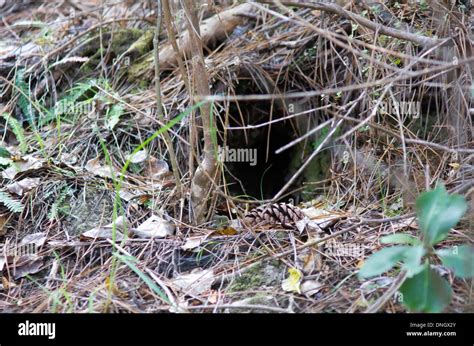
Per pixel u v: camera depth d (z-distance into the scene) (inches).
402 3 130.2
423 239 74.8
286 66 137.6
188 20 98.0
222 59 139.3
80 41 152.7
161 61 141.9
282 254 94.0
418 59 80.0
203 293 91.3
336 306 85.5
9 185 113.1
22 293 95.6
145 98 135.9
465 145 109.3
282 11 142.8
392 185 115.3
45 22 171.0
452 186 106.5
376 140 119.0
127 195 112.9
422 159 116.7
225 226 106.6
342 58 128.9
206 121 102.2
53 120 135.3
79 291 93.5
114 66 145.9
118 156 124.0
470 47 107.7
